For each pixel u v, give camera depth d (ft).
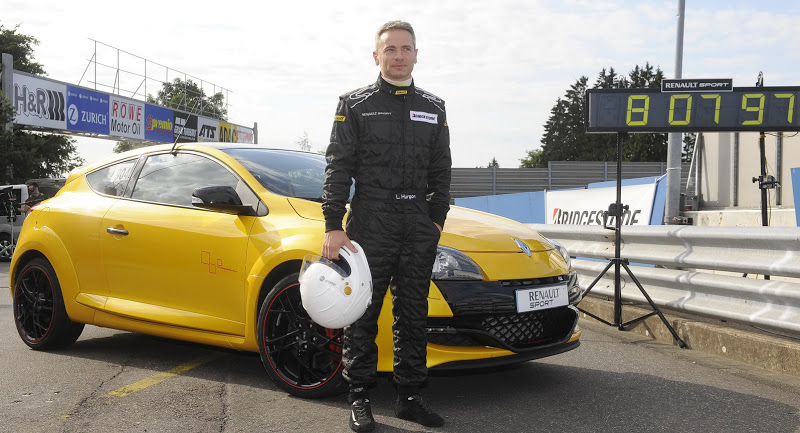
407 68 9.98
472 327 11.24
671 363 14.87
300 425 10.40
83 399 11.73
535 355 11.78
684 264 17.87
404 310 10.31
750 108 18.65
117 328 14.51
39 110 65.92
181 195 14.03
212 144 14.76
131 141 84.28
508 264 11.79
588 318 21.16
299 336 11.66
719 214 38.93
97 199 15.37
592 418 10.90
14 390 12.28
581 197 34.94
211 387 12.52
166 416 10.80
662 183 28.55
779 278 23.79
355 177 10.20
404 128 10.02
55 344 15.60
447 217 12.80
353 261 9.85
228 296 12.65
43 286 15.89
